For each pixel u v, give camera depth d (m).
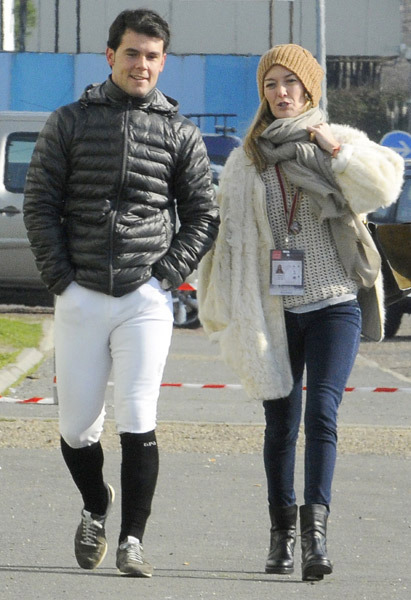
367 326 16.73
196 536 18.42
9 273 51.34
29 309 55.41
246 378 16.09
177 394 33.25
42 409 29.70
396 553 17.67
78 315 15.55
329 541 18.31
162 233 15.68
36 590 15.26
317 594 15.33
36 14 123.38
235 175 16.39
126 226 15.42
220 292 16.33
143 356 15.54
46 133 15.49
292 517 16.42
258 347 16.03
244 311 16.14
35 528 18.69
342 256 16.12
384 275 17.42
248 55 109.88
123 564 15.68
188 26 118.12
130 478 15.62
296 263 16.06
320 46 81.75
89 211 15.42
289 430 16.34
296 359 16.42
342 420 29.52
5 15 122.81
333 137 16.20
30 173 15.59
